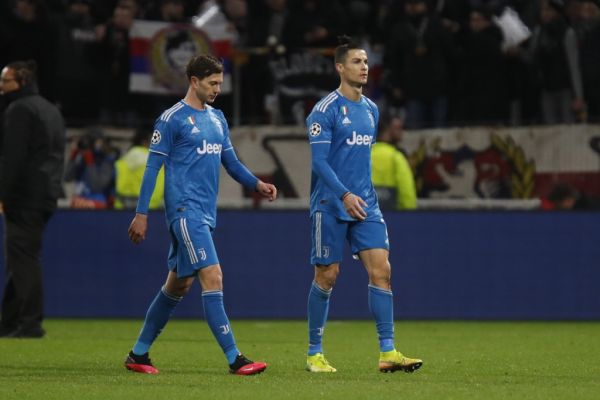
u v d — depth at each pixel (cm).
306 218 5347
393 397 2409
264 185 3030
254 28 5969
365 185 2989
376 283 2953
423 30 5766
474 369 3134
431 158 5491
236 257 5356
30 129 4078
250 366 2877
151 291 5356
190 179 2903
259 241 5356
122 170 5397
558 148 5409
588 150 5388
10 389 2577
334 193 2939
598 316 5309
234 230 5359
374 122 3027
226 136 3017
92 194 5578
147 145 5428
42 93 5925
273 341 4172
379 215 2998
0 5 5925
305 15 5922
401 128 5447
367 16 6119
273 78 5822
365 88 5906
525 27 6138
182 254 2906
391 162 5262
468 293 5328
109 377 2845
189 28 5822
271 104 5825
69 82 5956
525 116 5825
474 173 5469
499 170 5450
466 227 5322
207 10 6306
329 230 2984
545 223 5325
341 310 5338
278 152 5603
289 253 5353
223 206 5575
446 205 5478
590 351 3778
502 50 5788
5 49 5922
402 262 5322
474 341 4197
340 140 2972
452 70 5816
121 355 3544
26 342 4025
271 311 5350
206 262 2875
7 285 4219
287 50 5850
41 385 2659
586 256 5316
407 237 5312
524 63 5781
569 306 5322
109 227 5356
